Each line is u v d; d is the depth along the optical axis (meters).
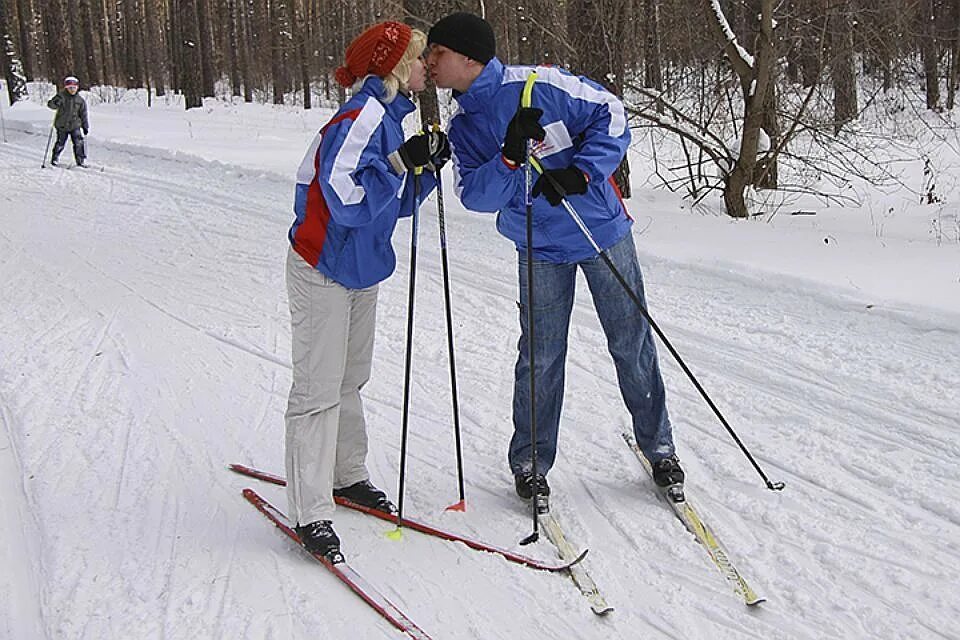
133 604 3.01
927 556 3.16
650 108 9.45
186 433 4.40
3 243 8.52
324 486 3.30
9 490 3.86
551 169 3.38
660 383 3.67
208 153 14.16
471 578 3.17
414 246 3.36
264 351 5.57
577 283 6.48
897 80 9.65
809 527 3.38
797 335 5.27
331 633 2.85
